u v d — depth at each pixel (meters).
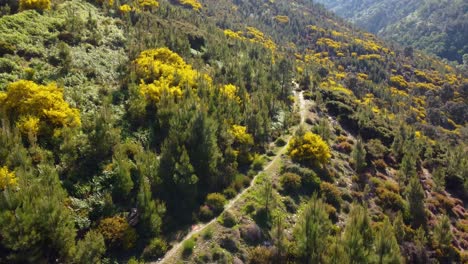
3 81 24.80
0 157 18.36
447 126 83.88
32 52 29.56
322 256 19.38
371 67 105.06
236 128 30.47
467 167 40.00
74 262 15.98
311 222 20.20
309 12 160.88
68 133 21.30
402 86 100.75
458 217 32.78
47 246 16.05
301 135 32.72
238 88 36.88
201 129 25.25
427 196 34.06
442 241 26.86
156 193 21.88
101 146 22.22
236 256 19.89
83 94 27.17
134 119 27.03
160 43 40.53
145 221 19.61
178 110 26.66
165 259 18.66
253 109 34.53
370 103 66.25
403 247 24.97
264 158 30.77
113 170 21.62
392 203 29.80
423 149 43.75
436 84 109.69
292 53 96.81
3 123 19.22
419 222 28.75
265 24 122.94
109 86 29.83
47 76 27.42
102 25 40.75
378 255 19.88
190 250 19.44
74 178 20.30
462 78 118.75
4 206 15.40
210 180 24.89
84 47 34.00
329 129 38.38
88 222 18.52
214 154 25.33
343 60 107.81
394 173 36.00
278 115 39.00
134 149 24.05
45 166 18.28
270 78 46.84
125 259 18.03
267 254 19.92
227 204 23.72
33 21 33.91
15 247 14.81
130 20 44.62
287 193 26.39
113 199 20.39
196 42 49.03
